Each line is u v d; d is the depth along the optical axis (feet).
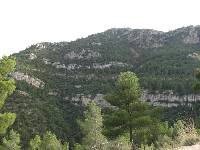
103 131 120.16
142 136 115.85
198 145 34.35
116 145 45.21
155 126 122.21
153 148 41.83
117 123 119.03
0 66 85.71
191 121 41.09
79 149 150.51
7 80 87.66
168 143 37.88
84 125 161.48
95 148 45.29
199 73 139.13
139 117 117.29
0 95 85.10
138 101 122.72
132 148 46.16
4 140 168.55
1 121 84.12
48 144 195.00
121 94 120.88
